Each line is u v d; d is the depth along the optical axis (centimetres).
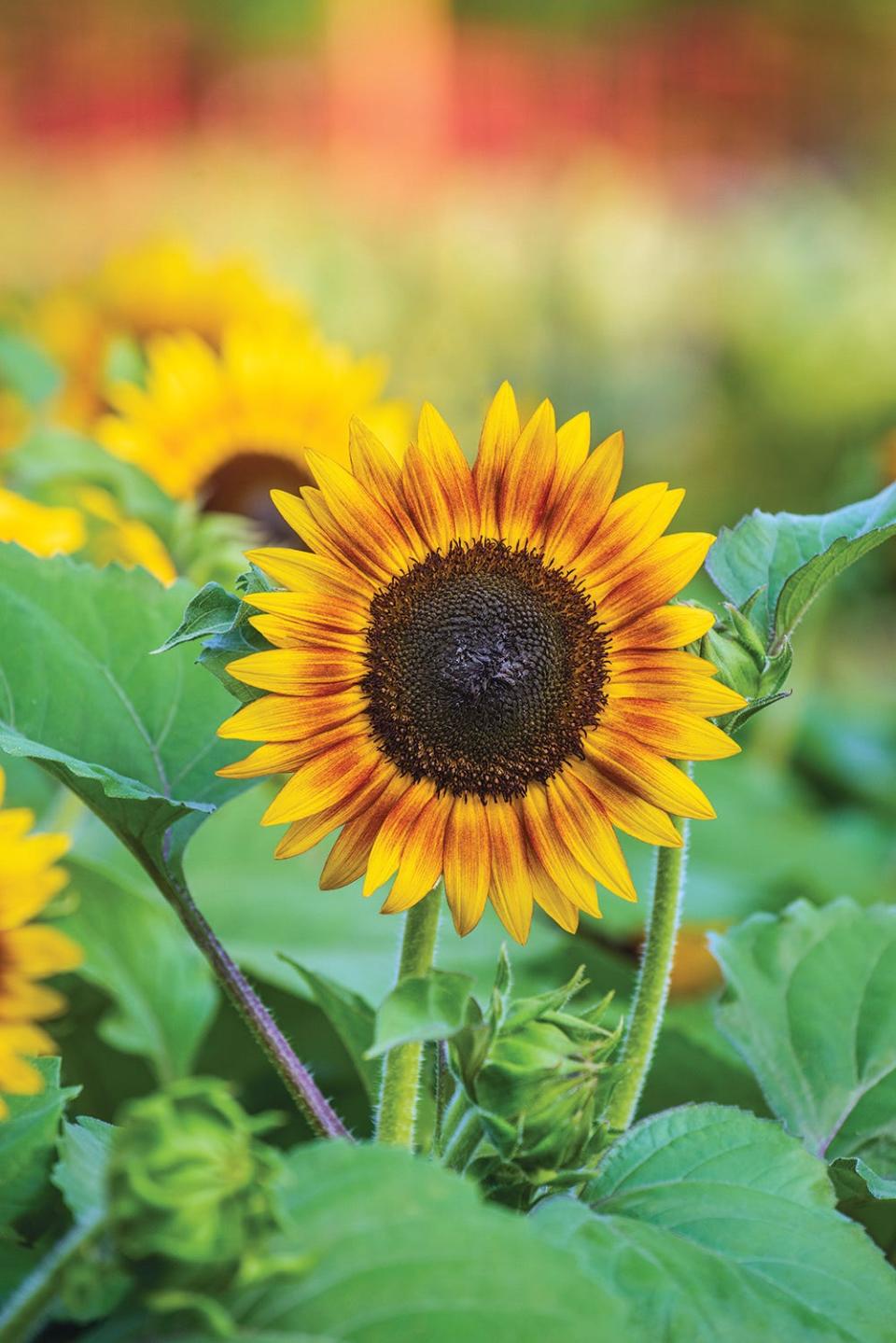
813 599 92
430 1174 77
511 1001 84
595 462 90
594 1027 84
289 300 178
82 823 130
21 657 96
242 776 88
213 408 151
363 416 154
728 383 429
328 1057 119
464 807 89
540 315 418
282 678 87
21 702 95
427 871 88
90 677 96
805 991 101
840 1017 100
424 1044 92
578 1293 76
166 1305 74
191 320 174
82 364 173
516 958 119
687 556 90
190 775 96
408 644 88
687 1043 109
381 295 361
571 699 89
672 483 395
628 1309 77
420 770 89
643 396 413
